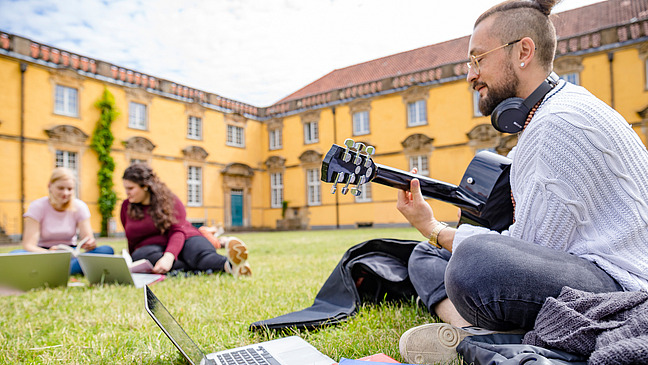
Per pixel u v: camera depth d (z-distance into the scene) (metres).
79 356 1.58
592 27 18.83
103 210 18.09
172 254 3.77
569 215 1.10
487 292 1.08
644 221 1.05
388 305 2.13
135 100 19.66
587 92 1.24
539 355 0.82
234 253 3.65
